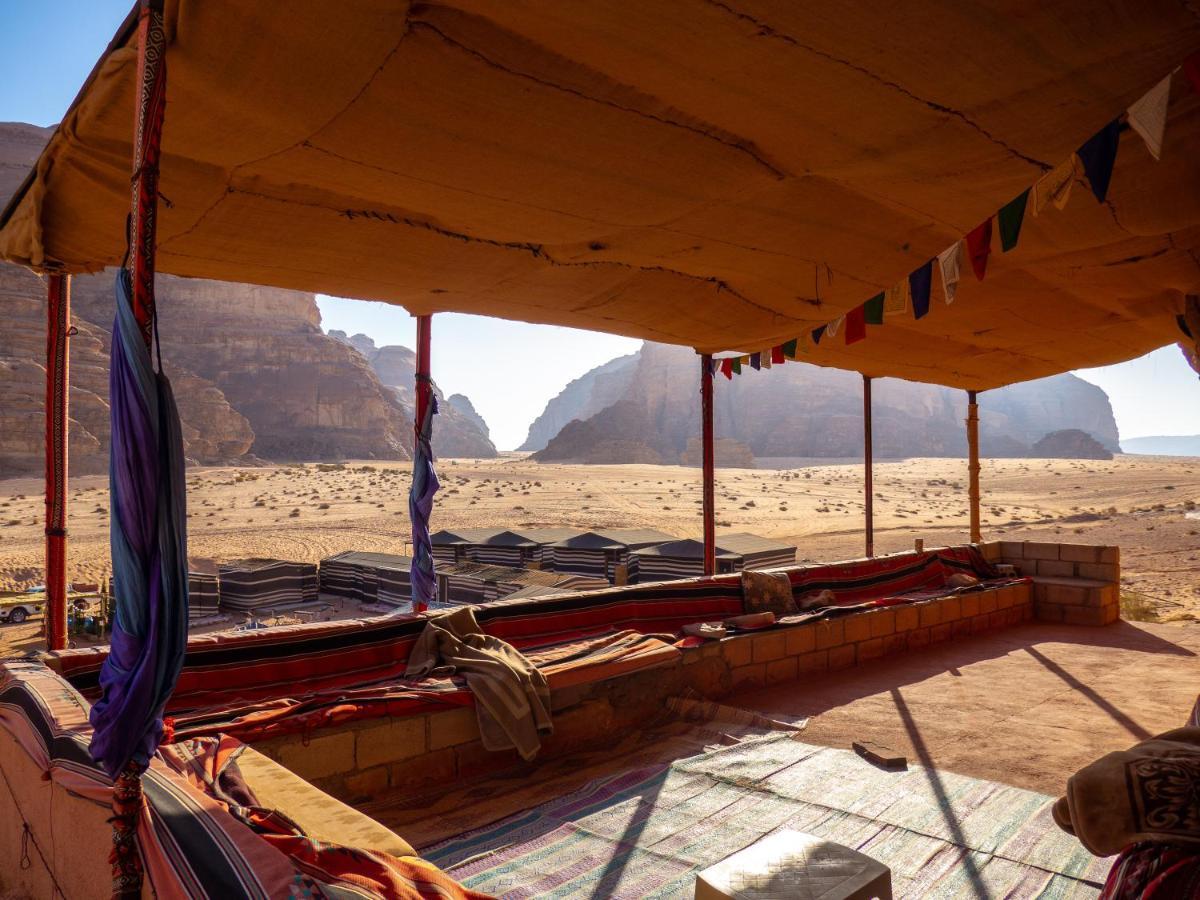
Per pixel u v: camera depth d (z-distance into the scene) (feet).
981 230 13.56
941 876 12.16
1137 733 19.44
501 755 17.38
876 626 28.19
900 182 11.44
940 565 35.73
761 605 26.68
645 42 7.96
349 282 15.96
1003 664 27.37
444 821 14.67
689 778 16.58
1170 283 18.84
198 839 7.41
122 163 10.89
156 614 7.53
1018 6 7.22
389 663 18.67
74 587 78.54
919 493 266.77
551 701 18.39
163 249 13.66
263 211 12.32
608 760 18.02
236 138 9.71
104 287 457.27
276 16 7.54
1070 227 14.52
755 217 12.96
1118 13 7.32
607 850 13.23
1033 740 18.97
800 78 8.57
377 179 11.05
